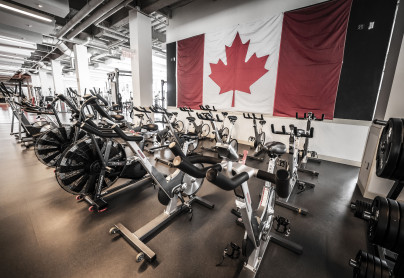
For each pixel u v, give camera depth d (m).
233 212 2.05
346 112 3.77
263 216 1.44
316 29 3.84
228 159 0.83
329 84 3.85
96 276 1.37
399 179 1.26
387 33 3.24
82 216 2.04
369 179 2.48
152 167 1.73
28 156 3.93
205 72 5.74
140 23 5.57
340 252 1.62
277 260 1.52
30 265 1.44
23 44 7.86
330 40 3.72
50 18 5.16
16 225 1.88
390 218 1.02
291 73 4.25
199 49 5.72
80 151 2.06
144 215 2.08
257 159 3.98
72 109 2.57
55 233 1.78
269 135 4.82
